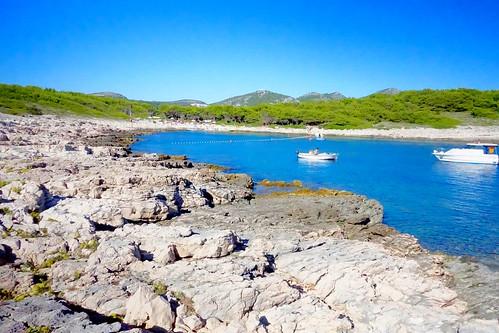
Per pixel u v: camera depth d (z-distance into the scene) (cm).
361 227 3216
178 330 1540
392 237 3025
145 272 1939
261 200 4138
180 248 2147
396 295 1786
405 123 15400
